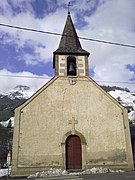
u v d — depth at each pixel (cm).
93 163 2080
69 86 2281
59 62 2370
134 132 3061
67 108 2202
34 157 2020
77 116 2189
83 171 1966
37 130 2091
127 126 2209
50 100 2202
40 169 1998
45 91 2222
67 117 2173
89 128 2169
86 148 2111
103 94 2292
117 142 2155
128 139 2170
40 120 2123
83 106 2228
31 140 2056
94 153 2106
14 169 1966
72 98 2241
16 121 2084
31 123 2100
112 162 2097
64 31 2661
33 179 1686
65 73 2330
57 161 2039
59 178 1658
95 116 2211
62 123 2150
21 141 2039
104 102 2266
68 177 1695
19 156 2003
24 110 2128
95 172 1933
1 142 4028
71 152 2119
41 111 2152
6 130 4275
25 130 2073
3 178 1869
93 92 2288
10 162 2009
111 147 2136
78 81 2312
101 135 2161
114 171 1997
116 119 2223
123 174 1766
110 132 2178
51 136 2097
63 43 2553
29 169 1984
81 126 2167
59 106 2197
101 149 2122
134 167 2266
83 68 2377
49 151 2055
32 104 2158
